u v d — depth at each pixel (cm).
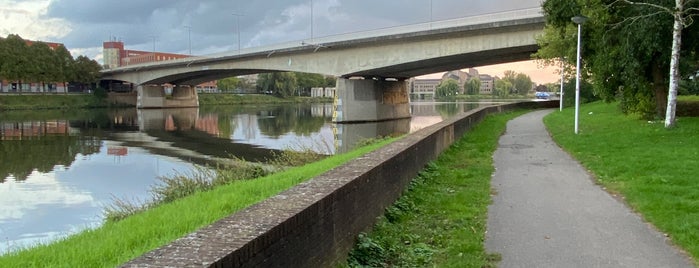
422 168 1259
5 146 3962
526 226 829
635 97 2622
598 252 698
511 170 1398
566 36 3181
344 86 6194
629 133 2044
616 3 2366
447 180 1223
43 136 4772
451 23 4812
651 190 1021
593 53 2733
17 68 9612
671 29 2180
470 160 1587
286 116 7981
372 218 738
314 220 500
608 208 943
